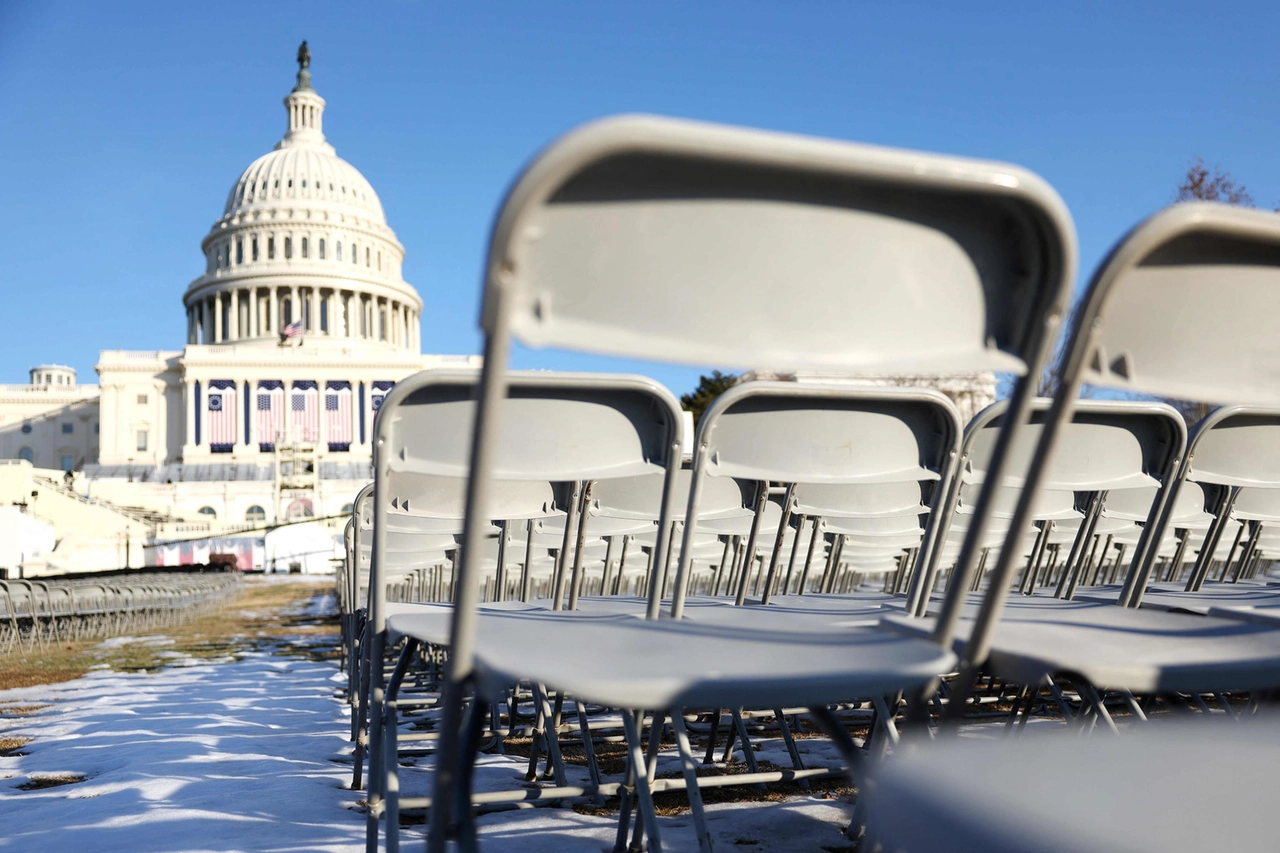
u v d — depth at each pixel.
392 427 1.52
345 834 2.28
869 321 0.92
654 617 1.57
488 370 0.79
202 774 3.13
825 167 0.77
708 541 3.72
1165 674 0.96
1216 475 1.96
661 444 1.58
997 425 2.12
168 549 43.19
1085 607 1.63
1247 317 1.03
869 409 1.70
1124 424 1.87
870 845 1.21
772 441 1.66
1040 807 0.56
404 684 5.02
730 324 0.89
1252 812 0.56
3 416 77.31
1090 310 0.91
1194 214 0.88
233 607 18.58
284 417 67.38
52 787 3.08
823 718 1.05
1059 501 2.88
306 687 6.02
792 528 3.74
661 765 3.10
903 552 3.75
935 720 3.53
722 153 0.74
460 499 2.13
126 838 2.25
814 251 0.89
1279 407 1.84
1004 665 1.06
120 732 4.19
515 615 1.51
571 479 1.55
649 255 0.85
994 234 0.92
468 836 0.95
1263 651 1.07
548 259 0.82
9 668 7.44
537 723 2.87
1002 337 0.96
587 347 0.83
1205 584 2.79
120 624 11.48
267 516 59.81
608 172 0.78
